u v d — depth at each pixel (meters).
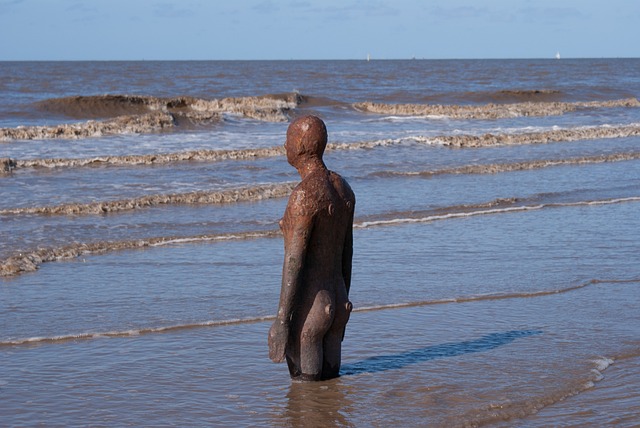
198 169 18.16
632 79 82.50
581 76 90.62
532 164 19.53
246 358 6.57
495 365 6.44
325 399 5.72
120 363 6.41
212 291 8.61
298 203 5.63
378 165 19.25
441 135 25.72
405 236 11.62
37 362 6.41
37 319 7.54
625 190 16.30
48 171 17.59
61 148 21.55
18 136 23.47
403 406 5.61
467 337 7.17
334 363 6.11
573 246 11.02
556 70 115.38
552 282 9.06
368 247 10.84
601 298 8.48
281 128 28.17
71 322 7.46
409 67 138.12
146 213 13.29
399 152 22.02
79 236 11.40
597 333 7.30
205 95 49.50
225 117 29.88
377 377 6.16
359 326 7.44
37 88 55.75
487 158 21.03
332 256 5.85
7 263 9.56
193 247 10.89
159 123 26.78
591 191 16.11
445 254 10.46
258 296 8.42
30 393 5.77
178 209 13.72
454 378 6.15
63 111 33.62
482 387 5.97
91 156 19.81
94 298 8.30
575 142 25.55
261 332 7.26
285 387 5.95
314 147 5.78
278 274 9.40
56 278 9.15
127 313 7.76
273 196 14.99
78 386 5.92
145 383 6.00
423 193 15.60
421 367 6.38
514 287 8.84
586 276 9.36
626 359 6.66
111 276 9.24
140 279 9.11
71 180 16.42
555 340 7.09
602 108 40.88
